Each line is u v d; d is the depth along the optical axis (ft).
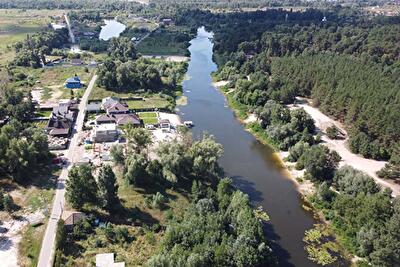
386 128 579.07
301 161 533.96
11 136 505.25
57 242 349.61
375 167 536.83
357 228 400.88
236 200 406.21
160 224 399.44
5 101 655.76
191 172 488.85
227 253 338.54
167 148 485.56
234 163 556.51
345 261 376.48
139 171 450.71
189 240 353.92
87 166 413.39
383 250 352.49
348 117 650.43
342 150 584.40
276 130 608.60
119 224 394.93
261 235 370.12
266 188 495.41
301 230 418.72
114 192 405.59
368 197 408.05
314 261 375.04
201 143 497.46
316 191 479.41
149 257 349.82
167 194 447.83
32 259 341.41
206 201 407.85
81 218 386.52
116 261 341.62
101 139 572.10
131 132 492.13
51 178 470.80
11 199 407.85
